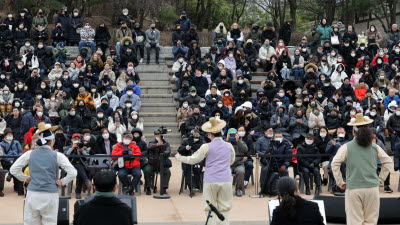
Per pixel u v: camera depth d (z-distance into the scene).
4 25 22.39
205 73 19.83
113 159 12.45
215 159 8.52
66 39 23.69
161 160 12.08
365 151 7.84
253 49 22.81
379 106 19.41
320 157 12.85
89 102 17.61
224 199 8.52
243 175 12.53
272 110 17.69
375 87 19.70
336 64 21.86
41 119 16.30
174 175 14.90
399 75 20.16
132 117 16.78
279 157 12.73
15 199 11.84
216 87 18.30
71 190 12.34
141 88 21.09
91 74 19.44
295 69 21.55
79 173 11.94
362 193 7.77
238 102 18.44
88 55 22.88
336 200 9.72
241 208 11.18
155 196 12.08
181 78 19.67
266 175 12.39
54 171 7.66
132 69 20.28
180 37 23.33
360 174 7.79
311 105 17.66
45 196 7.51
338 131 13.54
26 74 19.52
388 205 9.59
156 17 33.56
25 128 16.02
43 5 30.27
